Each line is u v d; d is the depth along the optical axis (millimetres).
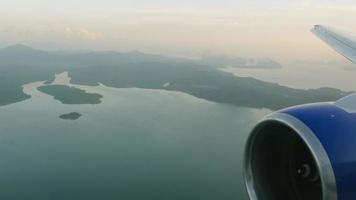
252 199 8977
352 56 12086
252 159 9141
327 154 7371
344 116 7980
